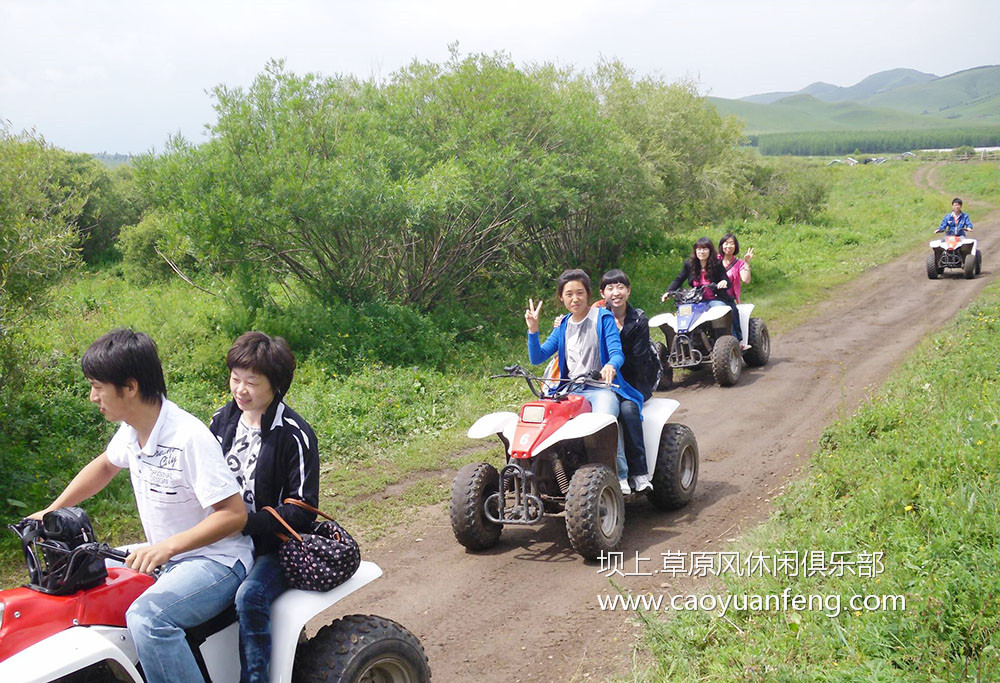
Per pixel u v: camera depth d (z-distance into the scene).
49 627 2.91
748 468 8.07
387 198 12.78
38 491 7.57
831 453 7.39
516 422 6.35
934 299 18.25
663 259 23.12
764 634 4.50
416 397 10.97
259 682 3.19
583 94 18.75
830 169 62.00
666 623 4.83
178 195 12.62
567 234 19.06
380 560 6.39
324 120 13.29
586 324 6.59
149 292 18.20
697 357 11.78
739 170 32.00
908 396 8.82
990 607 4.25
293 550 3.32
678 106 24.83
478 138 14.91
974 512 5.25
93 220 27.47
